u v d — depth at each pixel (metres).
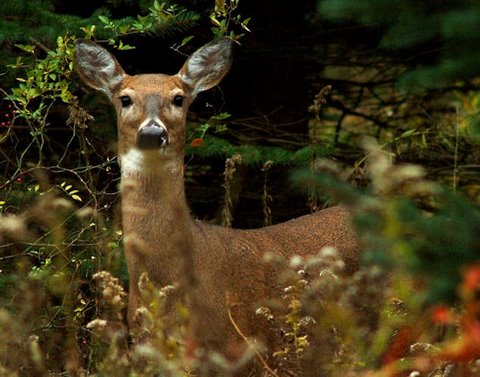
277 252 10.97
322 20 16.31
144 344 8.64
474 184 16.64
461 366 6.96
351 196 6.32
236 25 16.72
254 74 17.56
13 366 9.27
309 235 11.35
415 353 8.76
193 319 9.67
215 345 10.06
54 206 10.85
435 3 6.05
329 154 15.49
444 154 16.83
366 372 8.12
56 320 10.55
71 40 13.33
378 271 6.92
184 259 9.86
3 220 9.52
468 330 6.30
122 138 10.49
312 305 9.91
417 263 6.12
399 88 6.41
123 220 10.20
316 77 18.20
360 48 17.00
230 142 16.86
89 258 11.33
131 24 13.37
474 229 5.96
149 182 10.11
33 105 14.50
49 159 14.64
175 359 8.02
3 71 13.28
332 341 9.69
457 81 6.46
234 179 15.92
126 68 16.89
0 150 12.71
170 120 10.41
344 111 18.72
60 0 15.77
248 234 10.97
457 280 6.04
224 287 10.27
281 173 16.33
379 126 18.70
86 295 11.71
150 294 8.58
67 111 14.45
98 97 13.84
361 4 6.13
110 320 10.77
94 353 10.03
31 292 10.11
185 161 16.73
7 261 11.44
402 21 6.12
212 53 11.39
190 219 10.22
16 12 13.41
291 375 10.13
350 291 9.12
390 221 6.19
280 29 16.98
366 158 13.77
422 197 10.16
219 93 16.98
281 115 17.73
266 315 9.02
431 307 6.86
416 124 18.55
